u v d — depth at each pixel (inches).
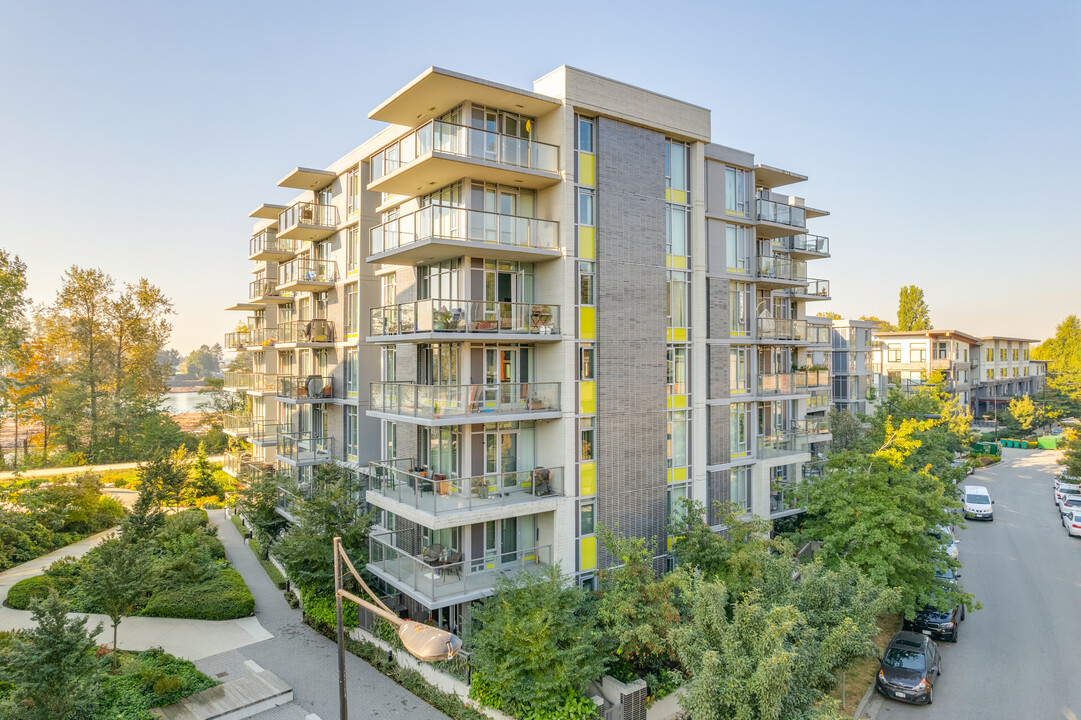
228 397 2322.8
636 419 808.9
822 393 1390.3
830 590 580.1
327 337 1106.1
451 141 685.3
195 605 832.3
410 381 858.8
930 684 668.7
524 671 561.9
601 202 770.8
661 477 837.8
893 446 842.2
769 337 1022.4
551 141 751.1
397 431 894.4
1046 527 1409.9
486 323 708.7
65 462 1849.2
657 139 835.4
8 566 984.9
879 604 565.0
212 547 1067.3
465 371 725.9
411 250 708.7
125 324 2054.6
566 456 745.0
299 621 834.2
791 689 486.3
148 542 893.2
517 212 768.3
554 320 743.7
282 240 1306.6
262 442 1309.1
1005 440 2561.5
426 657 324.2
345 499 848.9
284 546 850.1
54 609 503.2
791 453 1059.3
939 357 2442.2
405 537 839.7
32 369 1966.0
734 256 971.3
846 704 661.3
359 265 983.6
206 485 1579.7
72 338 1972.2
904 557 746.2
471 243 690.8
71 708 482.6
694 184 886.4
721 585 537.0
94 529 1210.0
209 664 699.4
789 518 1067.9
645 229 818.2
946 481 1050.1
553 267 754.8
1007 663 764.6
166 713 582.2
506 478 757.9
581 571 757.9
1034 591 1011.9
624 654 599.2
